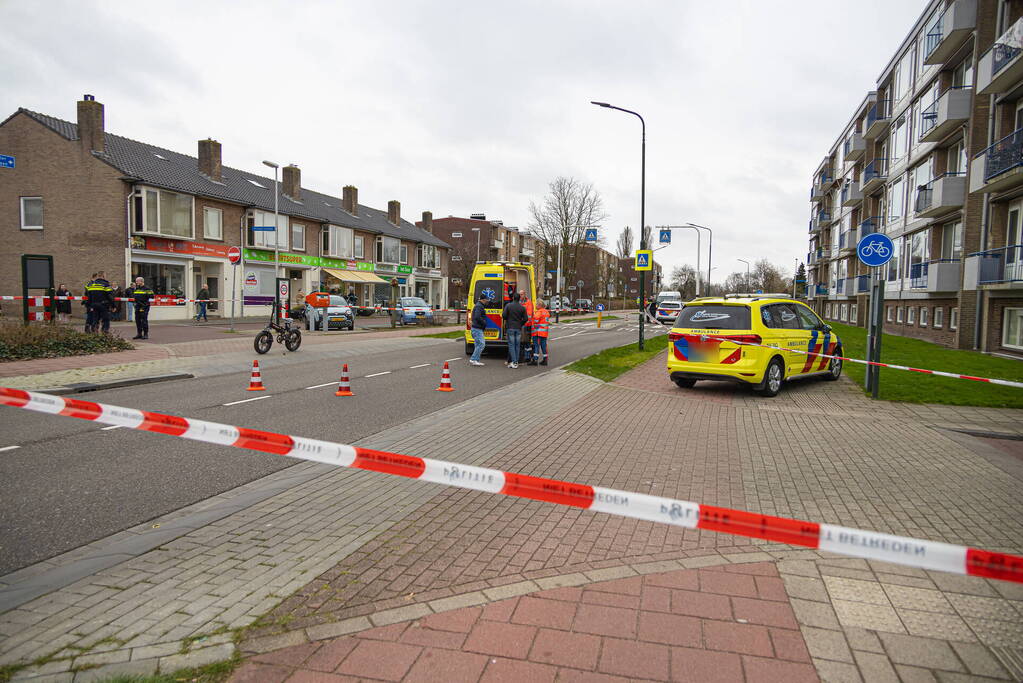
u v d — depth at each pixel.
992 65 17.16
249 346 16.91
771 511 4.73
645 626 2.98
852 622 3.05
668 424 8.08
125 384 10.00
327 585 3.40
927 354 17.53
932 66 24.64
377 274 47.94
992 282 17.67
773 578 3.52
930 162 24.70
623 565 3.67
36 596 3.28
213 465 5.73
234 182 35.94
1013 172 15.91
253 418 7.87
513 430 7.45
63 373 10.65
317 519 4.43
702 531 4.24
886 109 32.34
